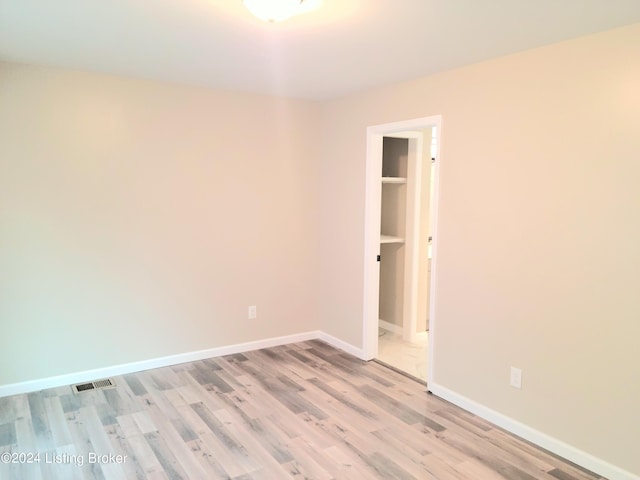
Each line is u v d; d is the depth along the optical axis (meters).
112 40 2.65
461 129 3.18
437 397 3.47
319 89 3.96
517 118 2.83
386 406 3.31
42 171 3.40
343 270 4.44
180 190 3.95
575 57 2.53
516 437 2.91
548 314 2.73
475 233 3.13
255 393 3.50
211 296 4.19
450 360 3.37
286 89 3.99
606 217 2.45
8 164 3.28
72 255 3.56
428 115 3.43
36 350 3.49
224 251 4.21
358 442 2.82
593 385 2.55
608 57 2.39
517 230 2.87
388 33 2.44
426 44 2.64
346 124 4.27
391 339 4.87
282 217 4.50
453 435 2.92
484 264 3.08
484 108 3.02
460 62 3.03
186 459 2.62
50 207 3.45
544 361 2.77
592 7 2.05
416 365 4.12
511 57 2.84
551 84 2.65
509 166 2.89
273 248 4.48
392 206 5.03
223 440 2.83
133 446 2.75
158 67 3.28
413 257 4.72
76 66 3.31
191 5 2.10
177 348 4.07
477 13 2.14
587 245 2.54
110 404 3.28
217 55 2.93
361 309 4.24
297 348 4.54
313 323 4.82
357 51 2.78
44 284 3.48
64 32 2.52
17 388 3.43
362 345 4.25
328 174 4.55
